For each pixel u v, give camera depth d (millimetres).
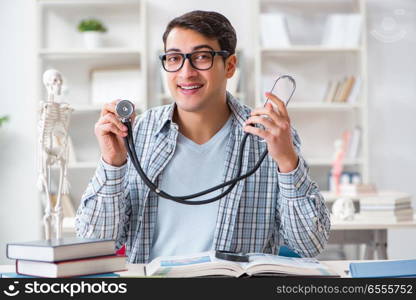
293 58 4324
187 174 1586
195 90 1481
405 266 1311
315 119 4355
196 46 1455
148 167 1589
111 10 4270
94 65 4266
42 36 4242
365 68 4062
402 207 2877
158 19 4266
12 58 4273
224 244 1557
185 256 1399
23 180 4270
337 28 4078
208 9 4270
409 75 4340
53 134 1436
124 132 1412
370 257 2988
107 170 1458
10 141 4266
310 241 1537
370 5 4344
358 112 4246
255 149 1620
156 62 4227
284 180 1471
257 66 4047
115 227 1505
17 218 4266
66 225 2695
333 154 4344
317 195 1514
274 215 1637
